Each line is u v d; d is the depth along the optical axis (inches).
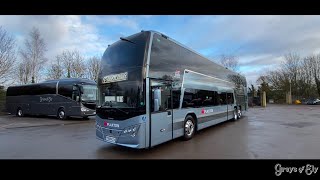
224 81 577.9
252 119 711.7
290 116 812.0
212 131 461.7
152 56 289.7
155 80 292.2
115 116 287.4
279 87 2625.5
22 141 388.5
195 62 410.0
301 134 407.8
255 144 326.3
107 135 297.1
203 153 281.7
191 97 385.1
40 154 292.8
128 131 274.5
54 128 563.5
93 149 315.6
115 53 308.2
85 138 407.2
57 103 801.6
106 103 304.7
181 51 363.3
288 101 2488.9
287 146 311.3
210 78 478.6
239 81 737.0
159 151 295.0
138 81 276.8
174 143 343.3
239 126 537.0
